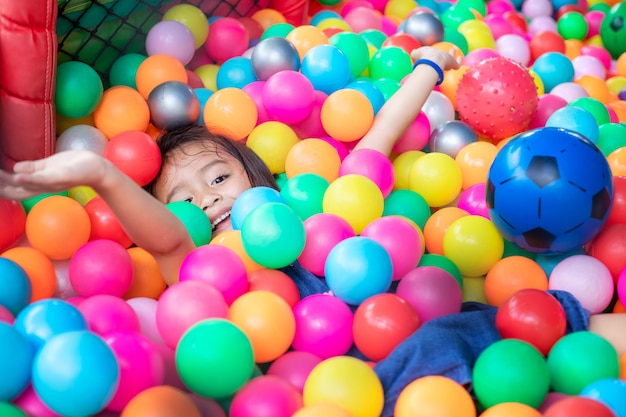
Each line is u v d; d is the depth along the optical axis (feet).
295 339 5.14
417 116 7.97
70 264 5.70
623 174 6.88
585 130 7.47
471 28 10.72
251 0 10.26
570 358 4.62
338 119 7.42
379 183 6.77
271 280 5.49
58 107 7.09
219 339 4.28
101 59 8.14
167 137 7.46
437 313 5.25
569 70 9.68
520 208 5.64
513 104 7.65
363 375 4.33
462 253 6.11
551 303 4.99
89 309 4.81
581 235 5.66
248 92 8.16
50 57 6.29
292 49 8.38
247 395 4.33
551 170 5.52
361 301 5.42
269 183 7.37
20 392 4.08
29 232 5.97
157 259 5.75
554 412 3.87
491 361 4.44
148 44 8.45
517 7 13.38
